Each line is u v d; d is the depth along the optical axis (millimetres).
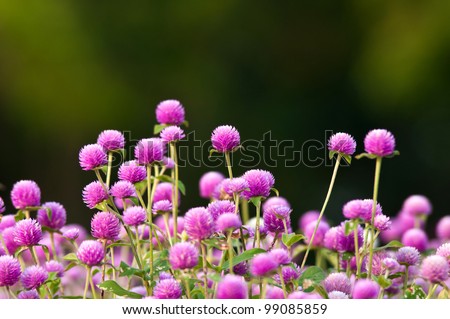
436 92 11797
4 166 11688
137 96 11805
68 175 11641
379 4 12320
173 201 2623
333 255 2758
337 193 11797
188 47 12234
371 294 2121
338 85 12836
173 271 2330
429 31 11680
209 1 12406
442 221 4008
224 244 2312
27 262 3303
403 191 12273
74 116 11625
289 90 12805
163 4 12148
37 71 11648
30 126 11727
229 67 12523
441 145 12234
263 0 12766
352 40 12805
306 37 12945
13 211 9062
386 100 12055
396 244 2424
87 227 11391
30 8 11594
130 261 3736
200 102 12180
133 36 11938
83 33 11680
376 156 2297
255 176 2484
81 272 3604
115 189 2549
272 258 2146
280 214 2447
